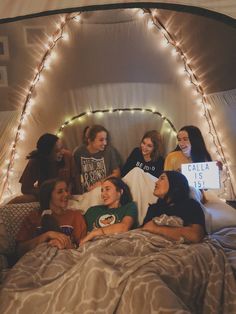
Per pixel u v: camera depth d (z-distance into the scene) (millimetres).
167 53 2984
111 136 3145
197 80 3004
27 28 2676
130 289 1694
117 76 3076
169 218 2336
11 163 3127
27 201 2877
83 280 1792
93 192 2807
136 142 3150
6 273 2135
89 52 2984
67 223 2562
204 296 1902
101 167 3096
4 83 2844
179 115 3133
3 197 3113
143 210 2662
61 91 3082
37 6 2141
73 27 2877
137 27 2893
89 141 3125
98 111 3148
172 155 3090
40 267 2105
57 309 1764
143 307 1623
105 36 2930
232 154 3059
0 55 2723
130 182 2771
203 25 2635
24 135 3123
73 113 3139
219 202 2855
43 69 2961
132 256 2084
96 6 2174
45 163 3076
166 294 1604
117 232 2434
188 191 2471
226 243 2330
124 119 3170
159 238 2232
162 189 2469
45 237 2404
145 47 2977
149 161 3092
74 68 3031
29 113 3090
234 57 2619
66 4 2143
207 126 3100
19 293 1874
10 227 2615
